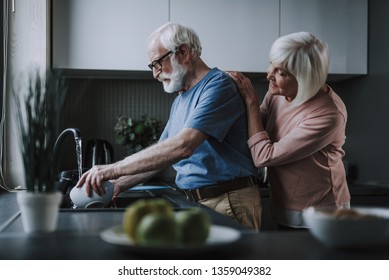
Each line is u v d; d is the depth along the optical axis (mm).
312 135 1694
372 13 2867
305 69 1669
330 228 801
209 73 1863
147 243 777
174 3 2754
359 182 2926
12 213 1438
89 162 2855
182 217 803
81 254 804
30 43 2502
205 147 1806
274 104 1891
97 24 2688
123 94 3131
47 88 995
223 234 873
